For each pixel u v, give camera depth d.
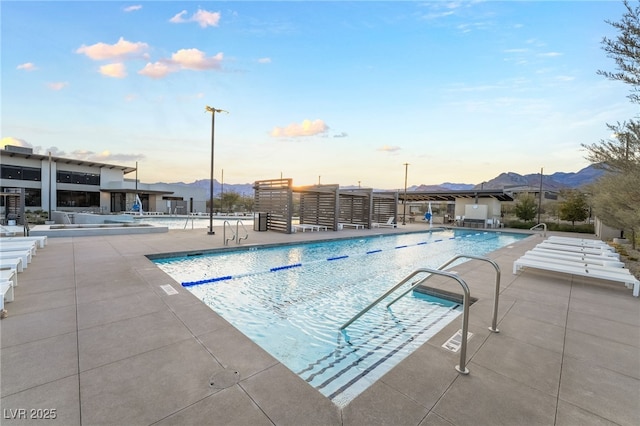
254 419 1.65
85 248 7.53
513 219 22.38
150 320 3.07
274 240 10.49
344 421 1.67
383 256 9.48
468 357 2.50
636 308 3.91
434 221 24.59
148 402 1.78
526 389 2.05
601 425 1.70
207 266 7.17
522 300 4.20
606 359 2.52
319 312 4.59
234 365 2.24
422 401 1.88
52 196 27.31
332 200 15.45
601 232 13.64
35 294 3.87
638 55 4.60
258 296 5.31
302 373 2.82
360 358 3.12
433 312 4.31
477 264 6.97
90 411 1.69
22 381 1.96
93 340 2.60
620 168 6.48
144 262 5.87
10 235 9.17
